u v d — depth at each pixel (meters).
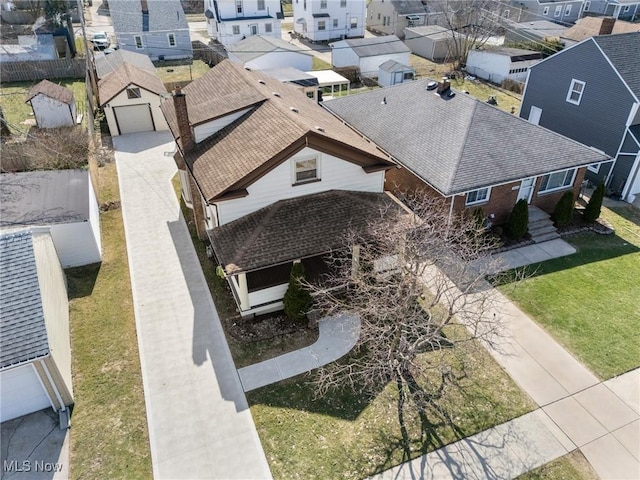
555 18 63.88
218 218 16.17
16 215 17.84
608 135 24.91
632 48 25.09
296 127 16.19
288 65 43.00
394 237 13.95
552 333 16.00
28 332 12.29
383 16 62.53
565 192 21.67
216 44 55.88
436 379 14.29
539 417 13.20
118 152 29.09
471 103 22.44
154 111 31.69
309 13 57.94
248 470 11.77
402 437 12.59
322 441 12.48
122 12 50.38
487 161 19.97
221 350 15.23
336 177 17.38
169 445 12.34
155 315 16.62
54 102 28.72
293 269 15.31
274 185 16.31
